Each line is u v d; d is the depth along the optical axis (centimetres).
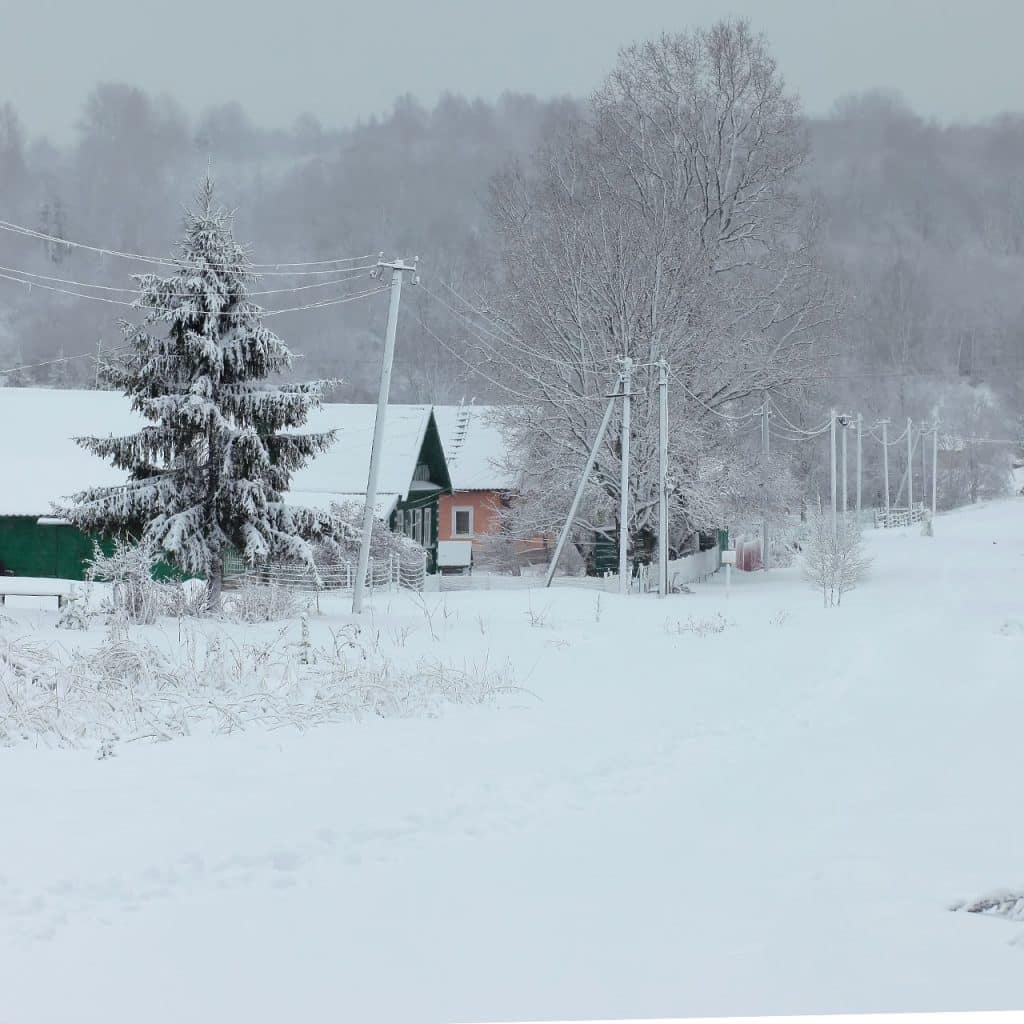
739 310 7869
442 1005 875
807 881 1201
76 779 1623
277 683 2516
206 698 2322
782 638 3834
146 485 4456
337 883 1183
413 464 7825
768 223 8094
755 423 9488
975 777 1733
